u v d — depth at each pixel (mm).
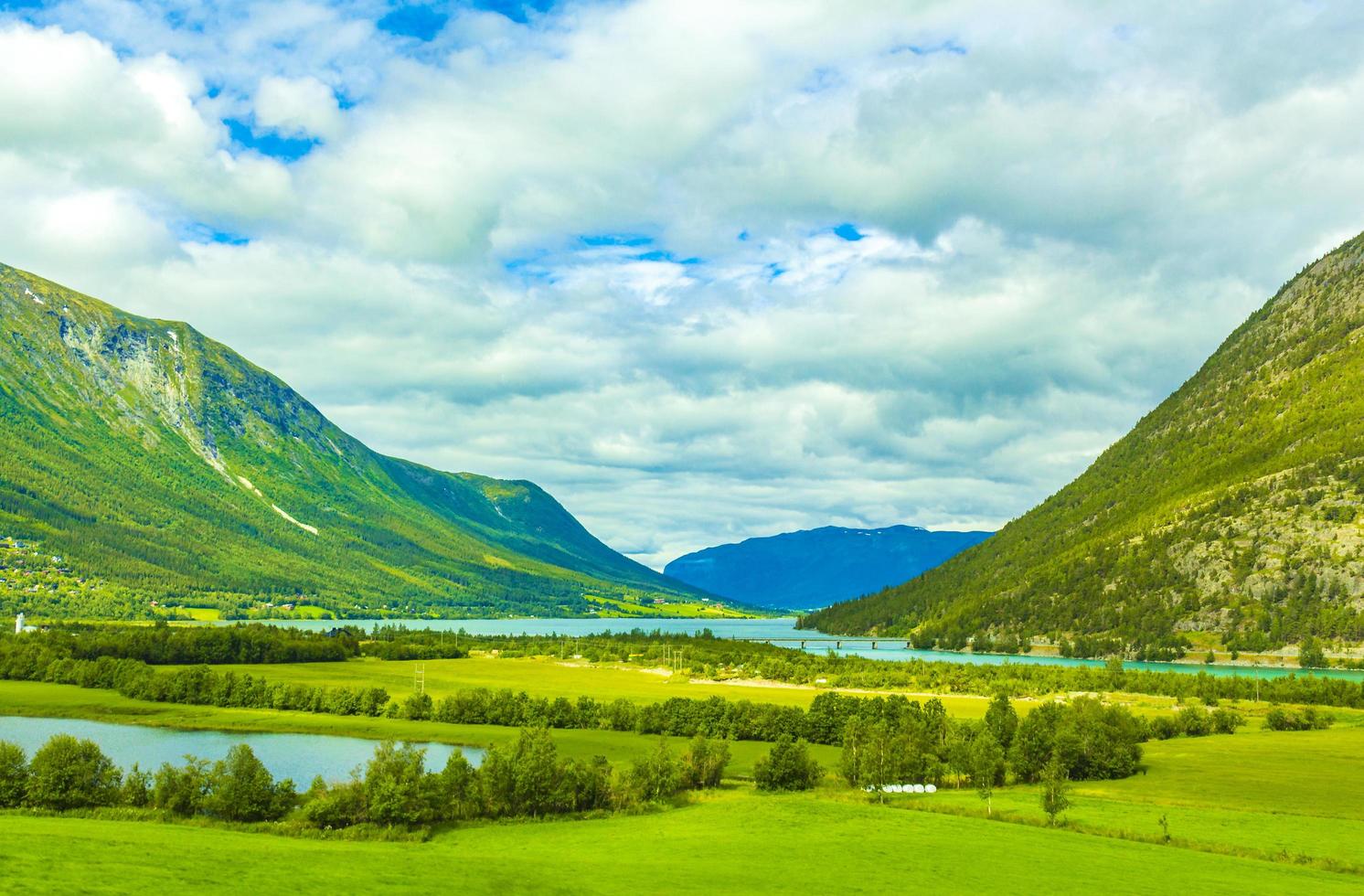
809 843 98062
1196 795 126688
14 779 109688
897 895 78562
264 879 74125
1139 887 81625
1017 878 84312
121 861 75625
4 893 63625
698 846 97625
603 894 76750
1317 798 124000
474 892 74750
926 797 125500
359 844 97438
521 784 114562
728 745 138750
